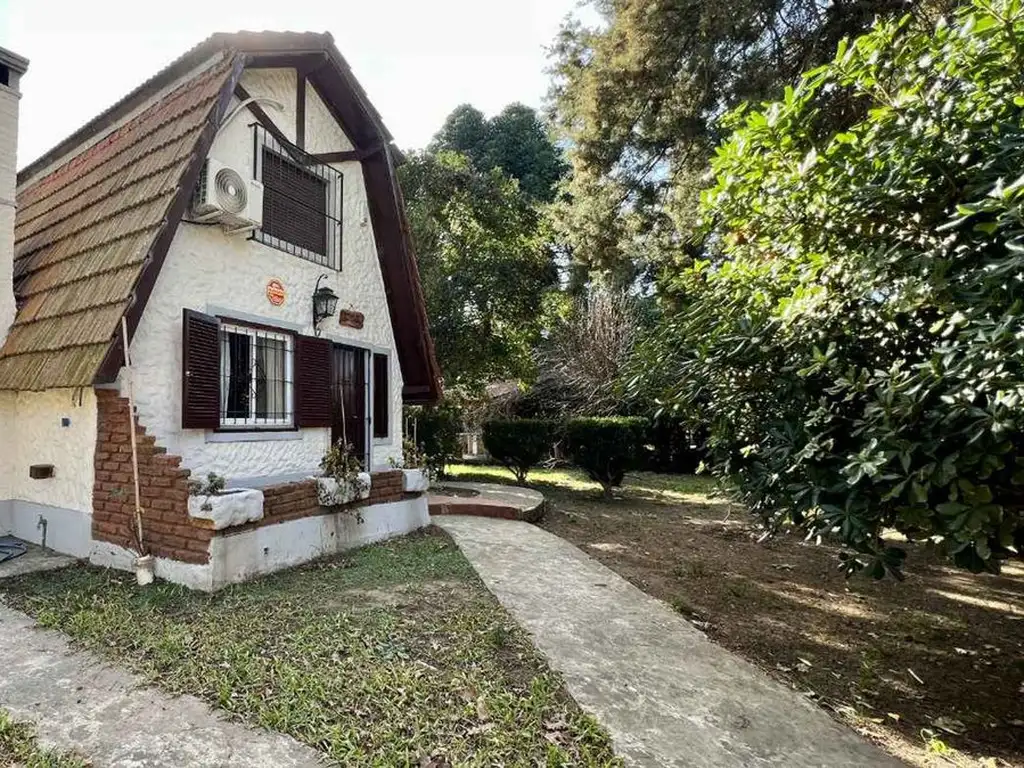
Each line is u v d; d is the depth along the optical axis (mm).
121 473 5488
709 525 10125
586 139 14359
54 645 3879
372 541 7184
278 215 7207
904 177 3434
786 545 8703
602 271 16094
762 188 4227
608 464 12945
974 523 2885
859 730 3582
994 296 2871
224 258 6383
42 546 6121
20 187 8922
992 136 3250
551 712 3279
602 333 20656
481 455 22500
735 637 5008
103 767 2621
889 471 3225
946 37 3482
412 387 10125
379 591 5234
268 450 6828
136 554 5375
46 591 4906
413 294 9383
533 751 2881
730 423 4613
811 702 3766
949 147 3373
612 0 13180
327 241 8000
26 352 5746
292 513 6055
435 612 4746
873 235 3783
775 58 10914
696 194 12609
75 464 5887
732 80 11383
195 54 6660
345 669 3594
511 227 16031
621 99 13117
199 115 6062
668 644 4461
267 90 7164
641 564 7207
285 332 7152
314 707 3129
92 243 6105
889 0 8922
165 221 5473
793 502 3914
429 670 3668
